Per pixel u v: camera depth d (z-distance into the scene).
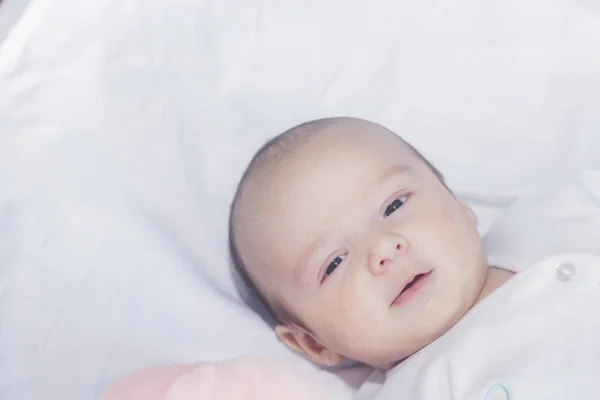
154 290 1.16
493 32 1.31
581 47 1.29
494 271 1.17
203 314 1.18
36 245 1.10
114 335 1.12
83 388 1.09
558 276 1.05
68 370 1.09
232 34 1.26
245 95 1.27
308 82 1.30
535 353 1.00
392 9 1.30
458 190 1.32
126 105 1.18
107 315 1.12
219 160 1.26
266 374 1.13
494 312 1.05
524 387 0.98
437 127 1.32
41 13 1.12
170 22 1.21
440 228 1.09
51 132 1.12
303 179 1.13
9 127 1.10
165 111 1.21
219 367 1.12
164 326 1.16
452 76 1.32
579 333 1.00
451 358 1.04
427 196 1.12
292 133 1.20
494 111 1.32
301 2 1.27
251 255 1.18
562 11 1.29
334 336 1.11
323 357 1.19
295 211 1.12
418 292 1.07
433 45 1.31
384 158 1.14
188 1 1.21
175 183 1.21
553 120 1.30
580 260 1.05
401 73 1.32
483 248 1.19
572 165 1.29
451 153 1.32
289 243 1.13
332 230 1.10
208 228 1.25
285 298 1.15
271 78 1.28
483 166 1.32
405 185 1.13
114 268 1.13
